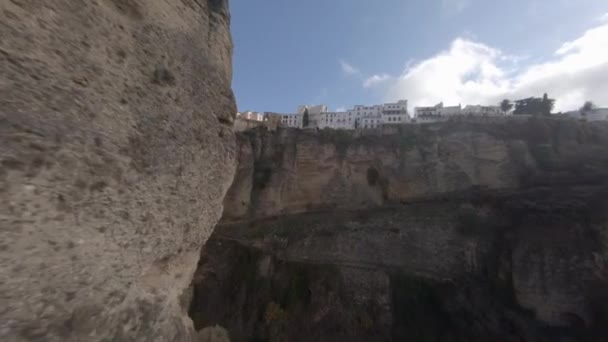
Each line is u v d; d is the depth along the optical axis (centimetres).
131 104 422
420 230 2692
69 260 317
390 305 2184
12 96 277
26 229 278
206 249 2681
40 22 310
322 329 2055
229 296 2319
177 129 514
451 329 1950
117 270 383
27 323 274
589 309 1812
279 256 2686
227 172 698
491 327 1905
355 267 2462
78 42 351
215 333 1792
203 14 633
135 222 416
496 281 2203
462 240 2512
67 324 310
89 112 354
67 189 318
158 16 496
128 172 405
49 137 304
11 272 264
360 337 2002
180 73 535
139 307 426
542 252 2023
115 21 410
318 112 6294
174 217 505
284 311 2177
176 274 560
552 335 1803
